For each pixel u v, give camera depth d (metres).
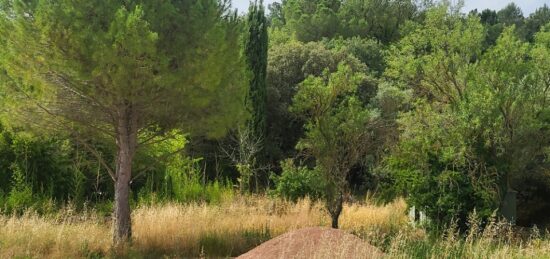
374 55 29.84
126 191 9.12
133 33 7.17
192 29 8.23
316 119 10.92
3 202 11.32
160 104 8.45
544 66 13.85
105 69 7.43
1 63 8.03
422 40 17.05
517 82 12.98
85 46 7.34
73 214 11.48
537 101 11.70
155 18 7.95
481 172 10.70
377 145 15.76
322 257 6.38
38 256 7.85
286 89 25.25
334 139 10.77
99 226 10.18
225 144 21.02
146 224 10.08
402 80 17.88
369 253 6.71
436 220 10.94
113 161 13.99
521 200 13.53
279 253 6.77
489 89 11.22
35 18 7.44
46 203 11.61
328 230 7.36
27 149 12.48
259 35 22.05
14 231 8.73
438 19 17.11
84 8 7.54
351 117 10.91
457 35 16.22
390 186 15.80
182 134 9.59
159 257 8.60
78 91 8.24
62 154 13.20
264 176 21.41
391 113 21.78
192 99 8.18
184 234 9.63
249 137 20.84
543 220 13.24
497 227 8.52
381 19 38.16
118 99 8.23
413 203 11.29
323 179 10.84
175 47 8.12
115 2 7.77
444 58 15.40
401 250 7.66
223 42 8.35
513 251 8.20
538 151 11.52
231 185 17.89
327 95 10.91
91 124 9.14
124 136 8.95
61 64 7.47
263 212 13.28
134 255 8.27
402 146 11.68
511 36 16.36
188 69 8.00
